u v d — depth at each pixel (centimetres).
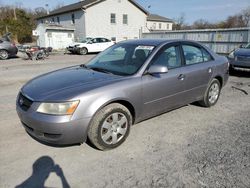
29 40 4188
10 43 1617
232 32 1641
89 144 347
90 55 2092
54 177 274
